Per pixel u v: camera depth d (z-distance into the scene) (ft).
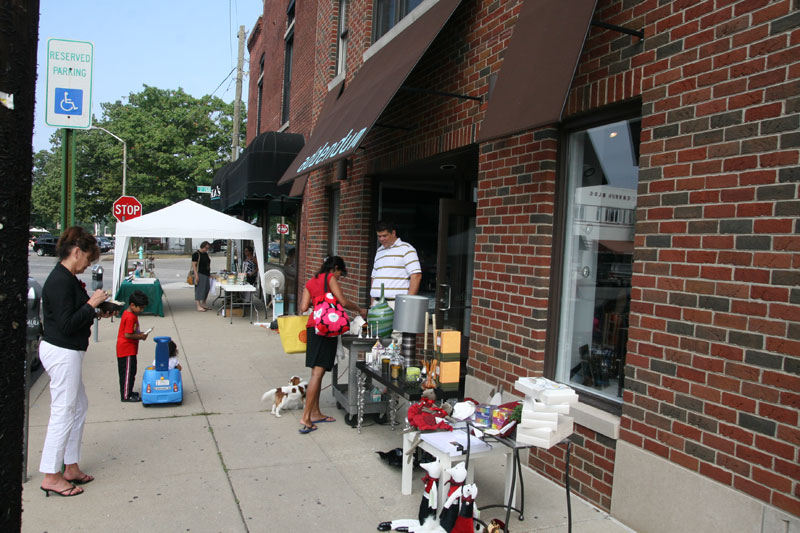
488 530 10.62
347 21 32.58
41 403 19.53
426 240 29.37
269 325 36.96
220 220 40.93
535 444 9.89
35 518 11.61
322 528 11.48
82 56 15.14
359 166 27.76
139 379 23.12
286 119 50.11
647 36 11.48
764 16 9.25
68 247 12.78
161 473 13.98
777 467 8.76
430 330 20.42
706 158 10.12
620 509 11.58
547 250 14.38
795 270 8.64
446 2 19.43
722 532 9.48
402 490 13.05
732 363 9.50
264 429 17.37
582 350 13.96
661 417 10.78
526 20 14.32
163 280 80.02
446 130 19.25
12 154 5.26
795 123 8.73
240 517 11.87
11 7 5.19
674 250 10.67
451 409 13.30
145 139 130.11
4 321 5.24
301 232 39.88
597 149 13.67
